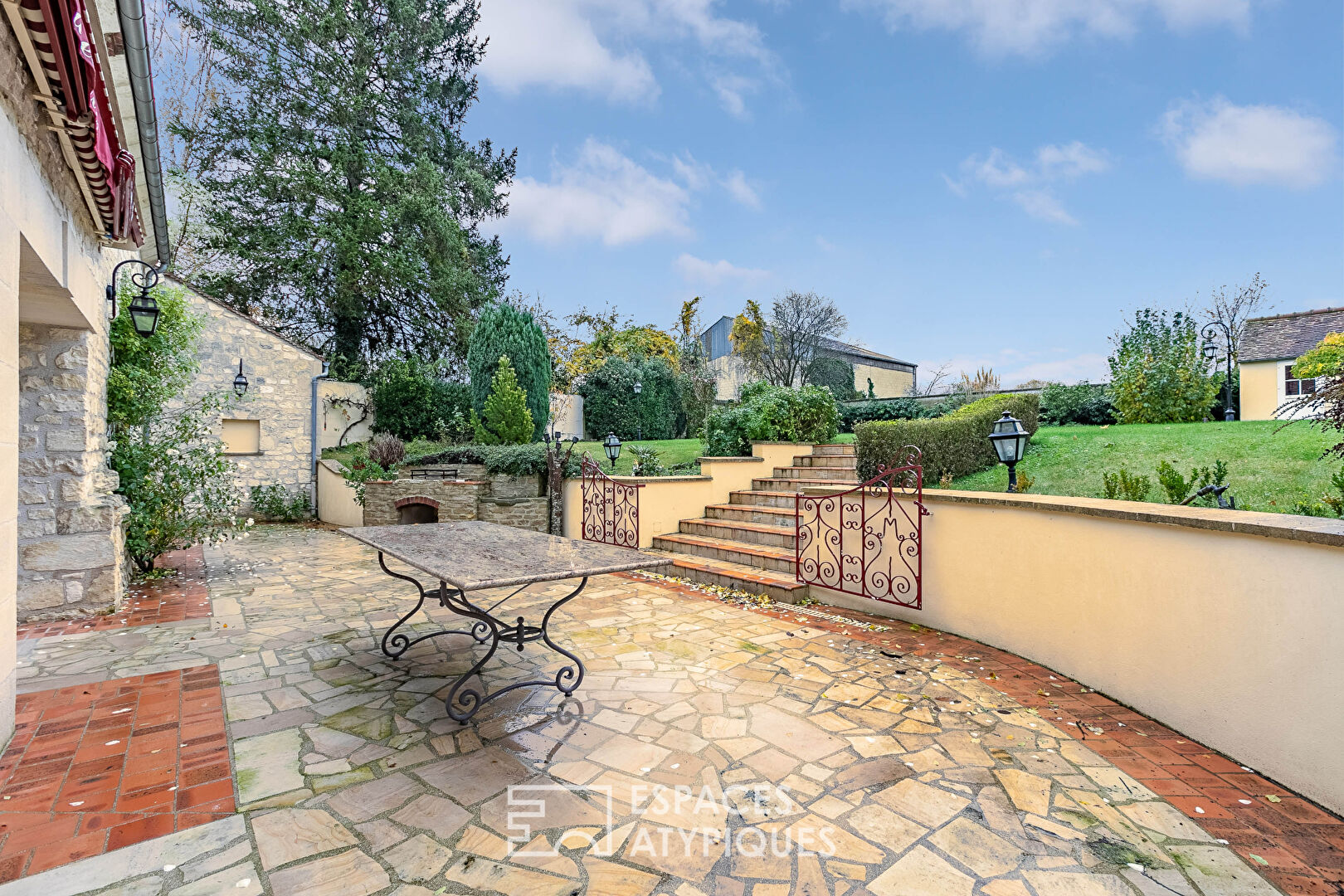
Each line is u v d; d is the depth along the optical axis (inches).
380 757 92.7
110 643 154.6
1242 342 572.7
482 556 117.6
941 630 158.7
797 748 94.8
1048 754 91.7
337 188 550.6
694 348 796.0
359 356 610.9
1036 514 131.0
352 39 568.7
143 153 166.2
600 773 87.4
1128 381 416.8
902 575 169.8
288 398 476.7
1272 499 204.5
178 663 139.1
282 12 534.3
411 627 170.4
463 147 697.0
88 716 108.7
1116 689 111.0
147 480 227.8
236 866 66.1
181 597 207.9
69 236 142.5
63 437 179.3
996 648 142.8
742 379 789.2
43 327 176.9
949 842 70.2
